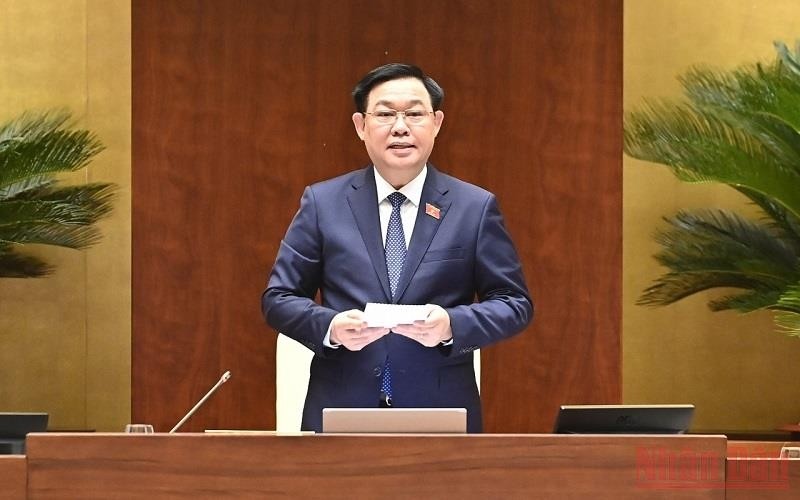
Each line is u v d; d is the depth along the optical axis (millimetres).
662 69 23547
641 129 21141
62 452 10148
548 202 22953
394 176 13750
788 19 23734
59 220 21203
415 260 13484
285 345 16141
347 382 13219
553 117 23000
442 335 12273
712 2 23641
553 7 23000
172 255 22594
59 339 23344
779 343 23828
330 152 22781
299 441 10219
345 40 22844
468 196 13914
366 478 10227
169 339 22562
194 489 10156
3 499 10094
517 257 13883
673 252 21859
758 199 21953
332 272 13586
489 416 22812
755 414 23797
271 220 22750
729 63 23609
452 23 22922
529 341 22891
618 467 10336
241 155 22719
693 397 23672
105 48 23062
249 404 22625
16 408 23281
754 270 21266
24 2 23328
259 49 22766
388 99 13594
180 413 22547
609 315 22969
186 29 22672
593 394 22906
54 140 21062
